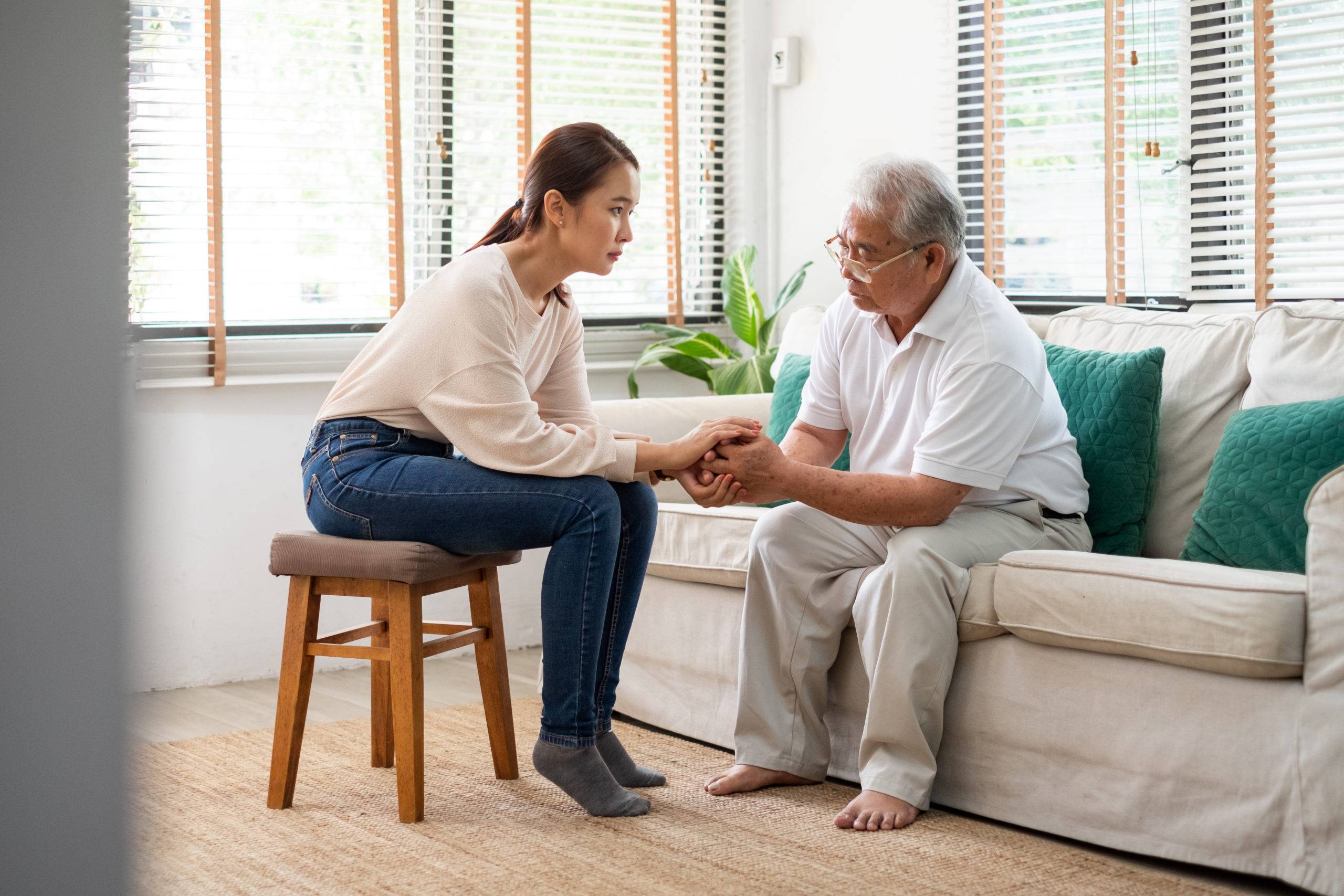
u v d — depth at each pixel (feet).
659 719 8.73
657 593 8.72
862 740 6.95
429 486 6.56
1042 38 11.00
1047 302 11.18
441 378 6.64
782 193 13.44
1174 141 10.07
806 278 13.25
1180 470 7.82
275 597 10.84
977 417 6.95
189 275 10.53
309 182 11.03
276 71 10.80
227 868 5.92
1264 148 9.41
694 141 13.51
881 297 7.18
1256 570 6.49
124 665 1.36
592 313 12.98
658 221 13.19
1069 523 7.53
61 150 1.30
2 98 1.27
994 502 7.33
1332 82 9.32
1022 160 11.18
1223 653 5.70
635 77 12.88
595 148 6.89
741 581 7.95
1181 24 10.00
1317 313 7.50
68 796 1.34
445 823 6.63
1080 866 6.04
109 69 1.33
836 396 8.05
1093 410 7.82
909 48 12.09
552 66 12.39
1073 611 6.26
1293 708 5.57
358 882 5.74
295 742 6.86
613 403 9.45
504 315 6.72
